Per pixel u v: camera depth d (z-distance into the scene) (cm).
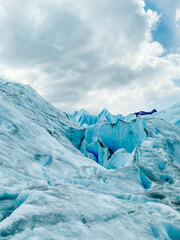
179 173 1409
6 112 1554
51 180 924
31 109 3247
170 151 2180
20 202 441
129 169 1525
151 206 614
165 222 452
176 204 688
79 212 380
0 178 612
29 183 642
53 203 386
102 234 328
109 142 4181
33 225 289
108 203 487
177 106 5456
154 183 1322
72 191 504
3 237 248
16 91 3525
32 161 1064
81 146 3809
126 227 382
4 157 883
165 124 3153
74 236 295
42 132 1812
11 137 1219
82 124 8969
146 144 2270
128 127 3828
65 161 1409
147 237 363
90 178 1215
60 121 3912
